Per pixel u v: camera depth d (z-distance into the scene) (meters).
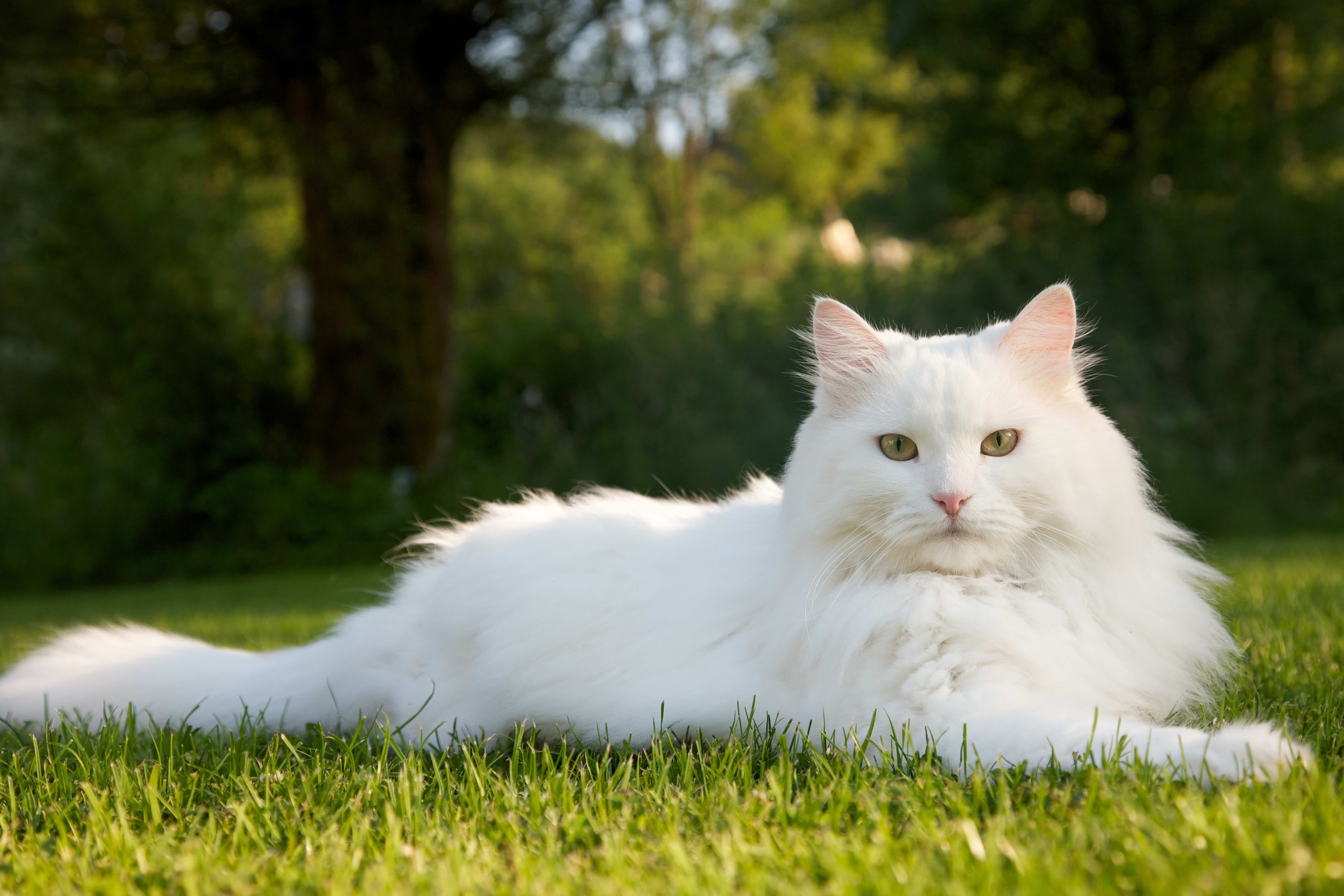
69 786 2.35
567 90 12.60
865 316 12.37
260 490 11.96
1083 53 15.25
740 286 14.59
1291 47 15.02
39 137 12.89
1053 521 2.45
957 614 2.31
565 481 11.33
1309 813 1.66
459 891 1.64
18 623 7.99
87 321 13.29
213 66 10.93
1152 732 2.03
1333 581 5.60
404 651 2.99
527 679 2.65
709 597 2.68
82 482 12.37
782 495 2.97
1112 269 12.65
